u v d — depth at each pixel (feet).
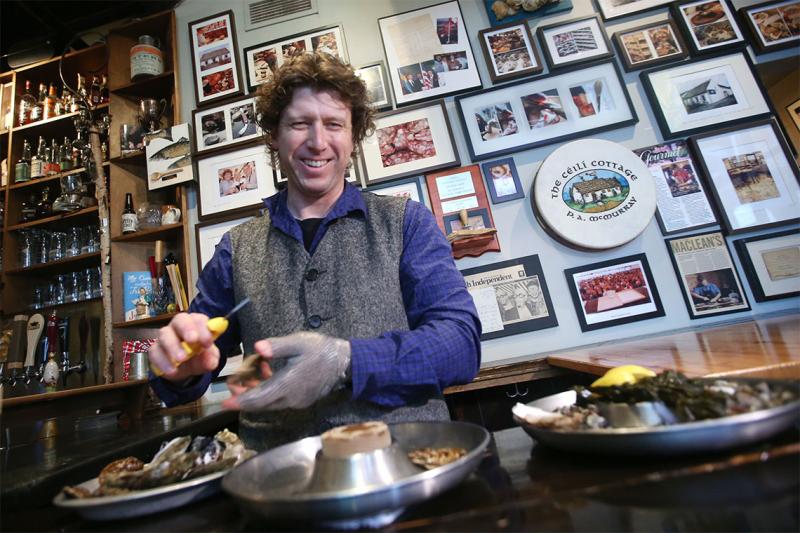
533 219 5.49
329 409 2.19
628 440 1.21
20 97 7.16
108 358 5.42
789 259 4.99
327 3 6.56
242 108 6.25
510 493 1.25
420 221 2.58
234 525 1.27
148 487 1.50
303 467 1.55
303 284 2.46
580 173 5.37
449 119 5.89
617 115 5.61
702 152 5.36
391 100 6.01
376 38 6.32
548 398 1.96
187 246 5.90
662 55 5.74
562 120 5.68
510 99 5.83
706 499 1.03
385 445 1.37
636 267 5.20
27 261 6.48
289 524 1.16
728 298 4.99
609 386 1.61
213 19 6.70
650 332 5.04
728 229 5.10
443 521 1.10
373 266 2.45
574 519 1.04
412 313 2.40
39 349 5.85
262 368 1.81
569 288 5.27
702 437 1.15
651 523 0.99
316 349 1.75
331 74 2.58
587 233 5.19
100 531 1.36
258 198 5.92
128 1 6.80
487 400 4.86
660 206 5.33
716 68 5.64
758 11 5.77
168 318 5.51
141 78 6.47
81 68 7.10
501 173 5.62
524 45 5.98
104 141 6.66
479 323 2.26
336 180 2.75
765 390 1.37
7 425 3.43
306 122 2.62
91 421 4.51
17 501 1.59
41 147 6.87
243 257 2.72
